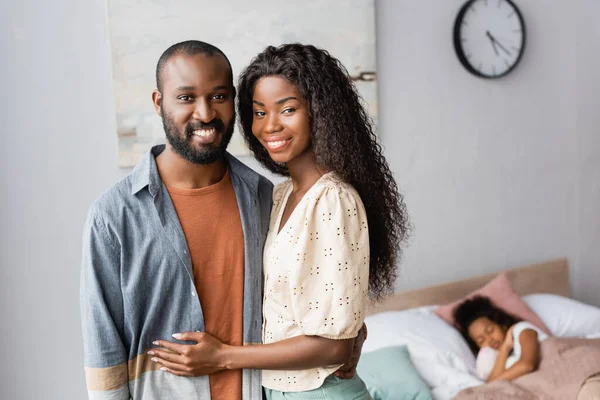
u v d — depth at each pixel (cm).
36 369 232
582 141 335
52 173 227
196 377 130
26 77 221
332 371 129
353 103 131
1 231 222
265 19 249
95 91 230
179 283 128
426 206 298
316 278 125
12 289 226
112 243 124
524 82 317
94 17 228
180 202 130
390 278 150
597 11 330
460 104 301
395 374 215
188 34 238
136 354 129
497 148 313
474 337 261
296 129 125
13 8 217
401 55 283
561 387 224
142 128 235
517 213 323
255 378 135
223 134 123
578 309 285
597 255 346
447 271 306
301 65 123
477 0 295
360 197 132
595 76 334
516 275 313
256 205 137
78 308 235
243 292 133
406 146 289
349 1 262
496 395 219
